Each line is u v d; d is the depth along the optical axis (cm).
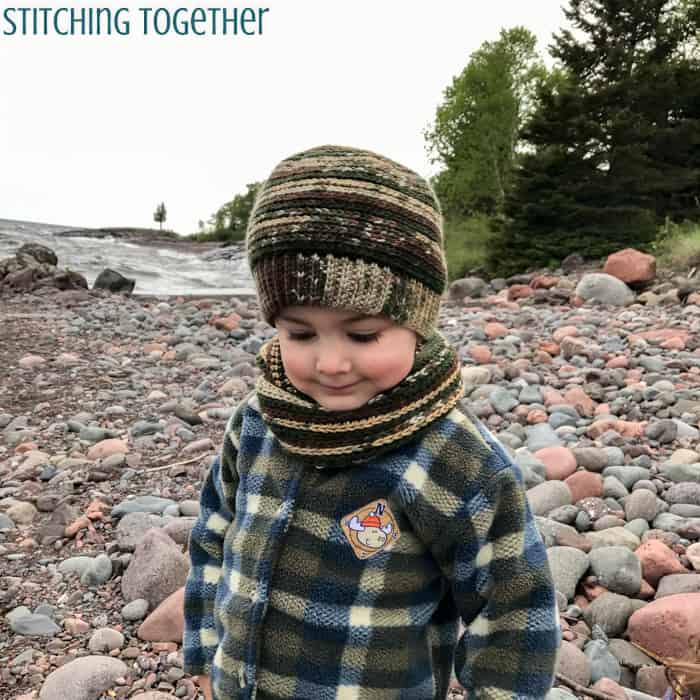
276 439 127
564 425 436
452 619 129
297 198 107
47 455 415
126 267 2259
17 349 675
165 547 271
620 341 644
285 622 119
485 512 113
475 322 782
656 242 1331
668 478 355
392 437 112
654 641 229
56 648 238
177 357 670
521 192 1553
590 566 267
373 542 115
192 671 145
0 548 304
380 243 104
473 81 2727
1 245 2644
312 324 109
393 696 117
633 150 1564
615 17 1875
